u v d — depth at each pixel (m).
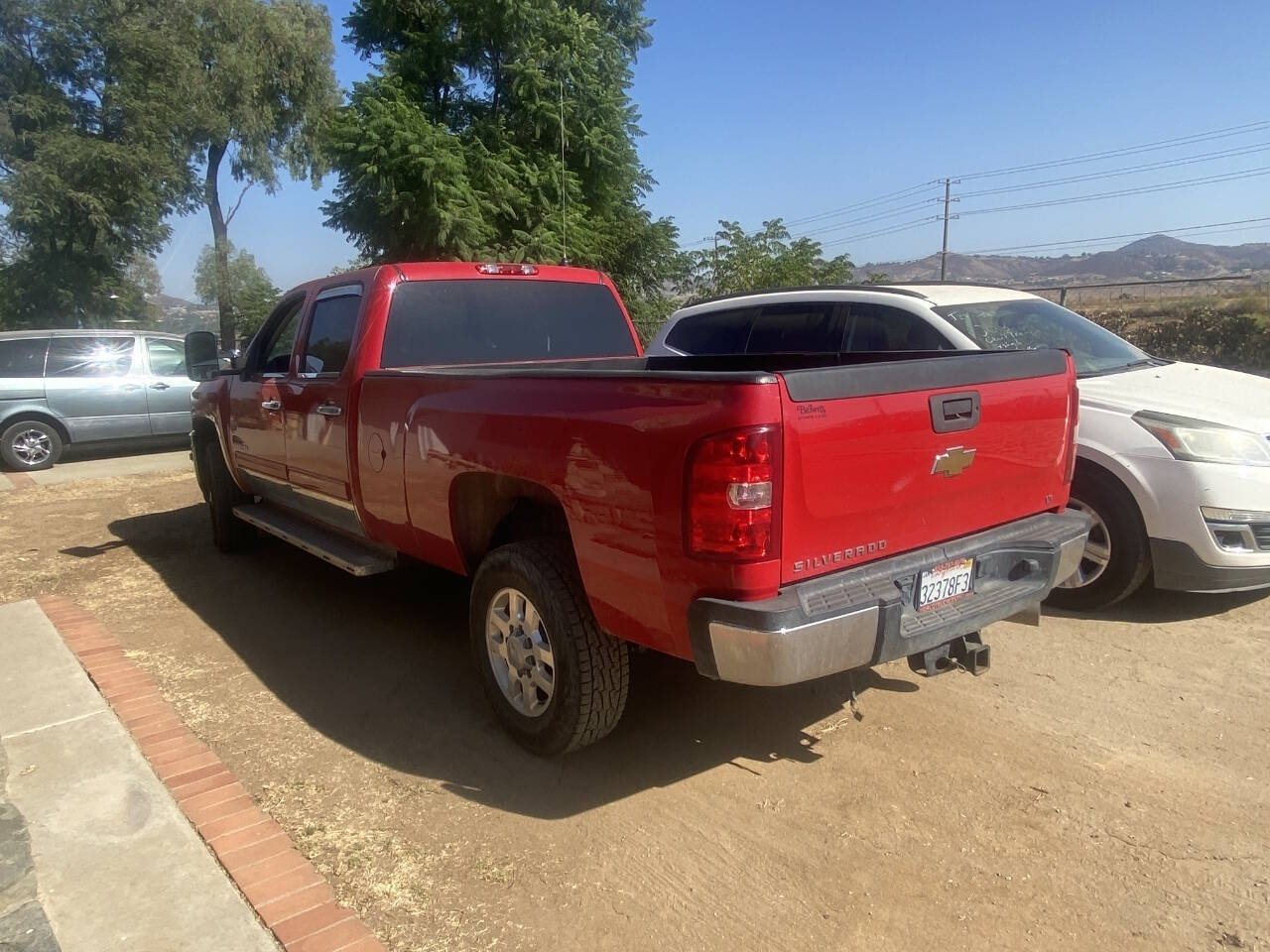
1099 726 3.87
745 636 2.72
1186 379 5.49
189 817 3.24
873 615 2.91
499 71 18.94
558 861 3.03
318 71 32.59
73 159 26.73
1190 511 4.70
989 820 3.21
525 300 5.27
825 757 3.68
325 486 4.98
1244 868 2.90
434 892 2.87
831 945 2.61
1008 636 4.88
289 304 5.72
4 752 3.72
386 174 16.30
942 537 3.33
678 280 21.05
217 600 5.90
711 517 2.75
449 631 5.27
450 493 3.86
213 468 6.75
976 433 3.35
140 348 12.76
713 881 2.91
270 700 4.33
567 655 3.39
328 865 3.01
